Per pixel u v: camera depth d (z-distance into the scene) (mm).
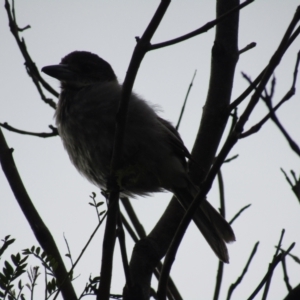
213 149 8672
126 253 6711
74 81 10633
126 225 8695
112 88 9805
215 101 8742
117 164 7098
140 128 9789
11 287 5812
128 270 6836
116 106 9594
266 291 6215
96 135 9609
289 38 6121
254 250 6473
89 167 10055
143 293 7531
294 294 5367
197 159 8664
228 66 8812
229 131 6508
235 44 8969
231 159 8344
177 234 6762
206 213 10117
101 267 6402
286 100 5668
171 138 10039
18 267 5852
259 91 6074
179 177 10008
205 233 10102
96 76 10984
